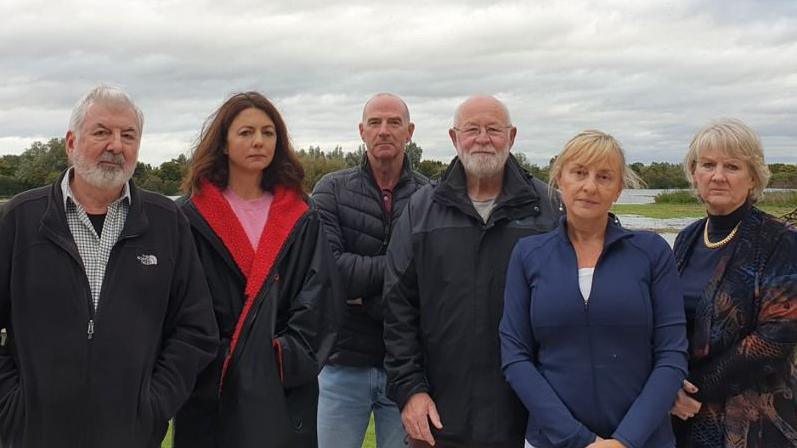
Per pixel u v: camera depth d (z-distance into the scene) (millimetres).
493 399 3268
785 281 2865
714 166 3102
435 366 3387
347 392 4152
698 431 3043
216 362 3186
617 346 2863
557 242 3057
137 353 2840
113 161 2896
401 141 4199
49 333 2730
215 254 3297
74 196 2963
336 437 4207
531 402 2871
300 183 3557
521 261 3113
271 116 3467
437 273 3385
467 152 3445
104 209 2990
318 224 3510
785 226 2982
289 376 3139
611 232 3027
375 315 3994
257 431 3025
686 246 3289
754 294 2938
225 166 3494
